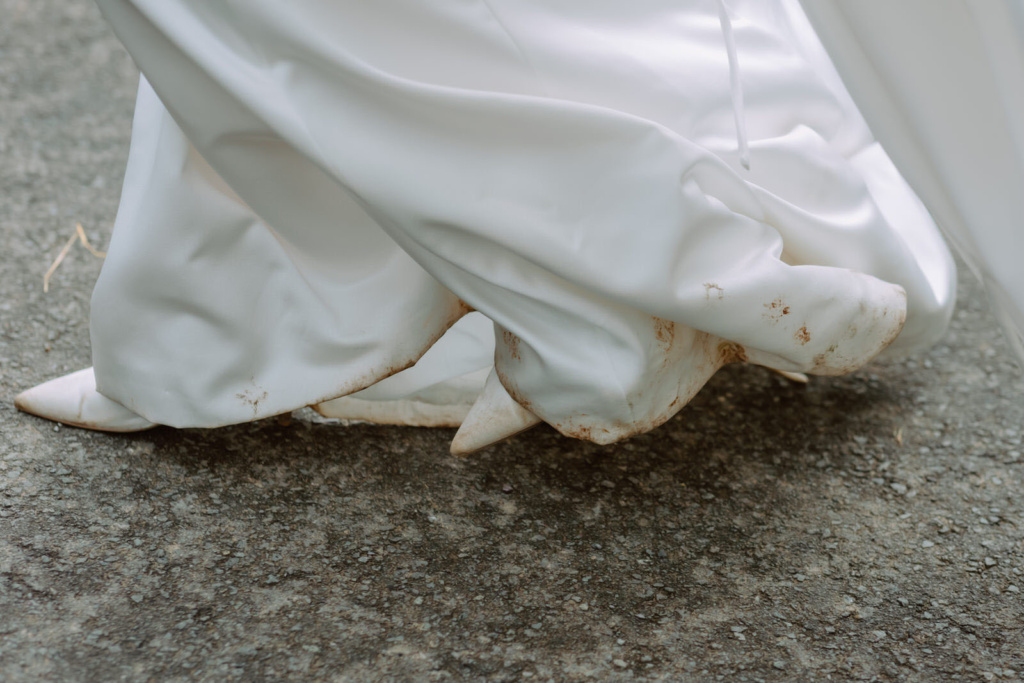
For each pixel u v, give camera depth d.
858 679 1.65
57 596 1.65
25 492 1.73
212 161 1.65
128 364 1.73
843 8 1.57
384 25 1.58
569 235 1.60
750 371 1.94
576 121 1.59
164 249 1.69
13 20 2.56
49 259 2.02
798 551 1.75
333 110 1.58
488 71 1.61
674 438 1.85
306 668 1.62
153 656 1.62
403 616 1.67
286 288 1.71
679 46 1.70
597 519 1.76
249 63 1.58
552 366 1.64
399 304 1.71
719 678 1.64
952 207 1.63
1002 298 1.66
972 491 1.82
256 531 1.72
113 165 2.20
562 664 1.64
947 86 1.58
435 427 1.84
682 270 1.62
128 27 1.59
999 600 1.73
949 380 1.95
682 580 1.72
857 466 1.84
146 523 1.72
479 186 1.60
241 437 1.80
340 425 1.83
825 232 1.71
